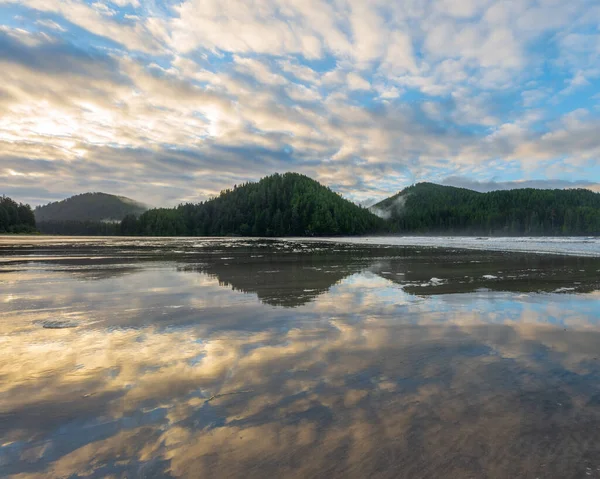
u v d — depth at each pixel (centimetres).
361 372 408
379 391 357
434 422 298
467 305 796
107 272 1440
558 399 340
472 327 610
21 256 2331
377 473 235
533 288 1037
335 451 258
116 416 308
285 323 638
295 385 372
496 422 298
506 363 437
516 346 505
